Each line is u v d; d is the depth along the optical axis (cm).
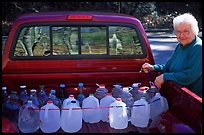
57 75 372
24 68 369
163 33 1698
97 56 378
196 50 342
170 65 383
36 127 309
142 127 327
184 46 360
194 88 349
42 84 373
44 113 309
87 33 378
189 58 348
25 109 307
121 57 382
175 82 346
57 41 374
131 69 386
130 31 383
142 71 386
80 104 349
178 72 357
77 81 378
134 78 387
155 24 1870
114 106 319
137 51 387
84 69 378
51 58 372
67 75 373
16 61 367
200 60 341
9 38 366
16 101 332
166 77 351
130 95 346
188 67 345
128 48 385
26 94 342
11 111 323
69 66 375
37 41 371
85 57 376
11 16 1733
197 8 1956
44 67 372
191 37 350
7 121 279
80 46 378
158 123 316
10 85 367
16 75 366
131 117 331
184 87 328
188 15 353
